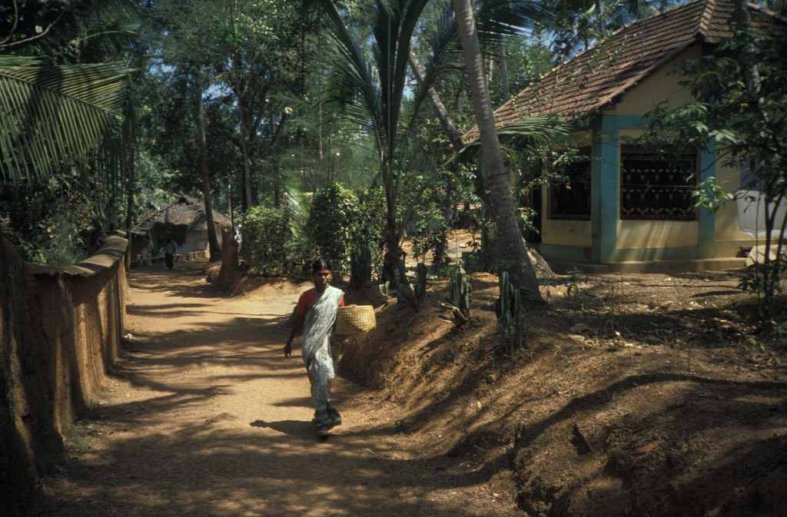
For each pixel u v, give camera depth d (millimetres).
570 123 13695
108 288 9273
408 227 13797
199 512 4684
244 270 20906
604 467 4391
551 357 6359
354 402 7801
